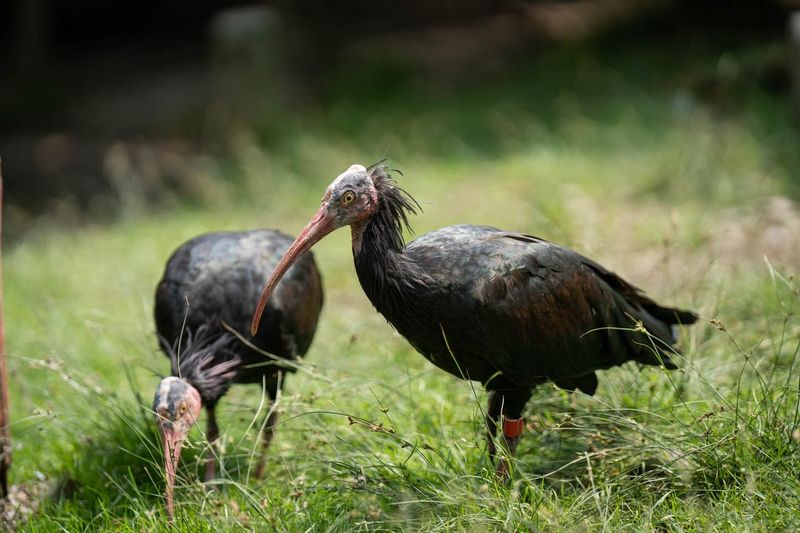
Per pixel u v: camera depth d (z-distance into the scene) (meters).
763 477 7.39
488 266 7.97
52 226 20.89
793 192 15.24
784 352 9.45
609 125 21.39
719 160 16.95
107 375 11.51
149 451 8.71
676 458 7.59
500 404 8.63
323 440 8.52
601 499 7.45
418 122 24.00
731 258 12.98
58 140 28.67
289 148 22.62
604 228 14.95
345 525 7.55
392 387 9.70
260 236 9.98
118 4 39.38
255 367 9.41
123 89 32.88
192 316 9.29
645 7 28.08
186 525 7.84
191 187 22.47
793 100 17.58
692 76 21.00
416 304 7.95
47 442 10.16
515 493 7.18
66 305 14.59
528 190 17.47
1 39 38.84
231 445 9.36
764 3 25.02
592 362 8.62
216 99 25.97
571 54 26.66
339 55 30.17
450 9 34.38
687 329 9.73
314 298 10.07
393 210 7.98
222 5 39.34
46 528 8.37
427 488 7.80
